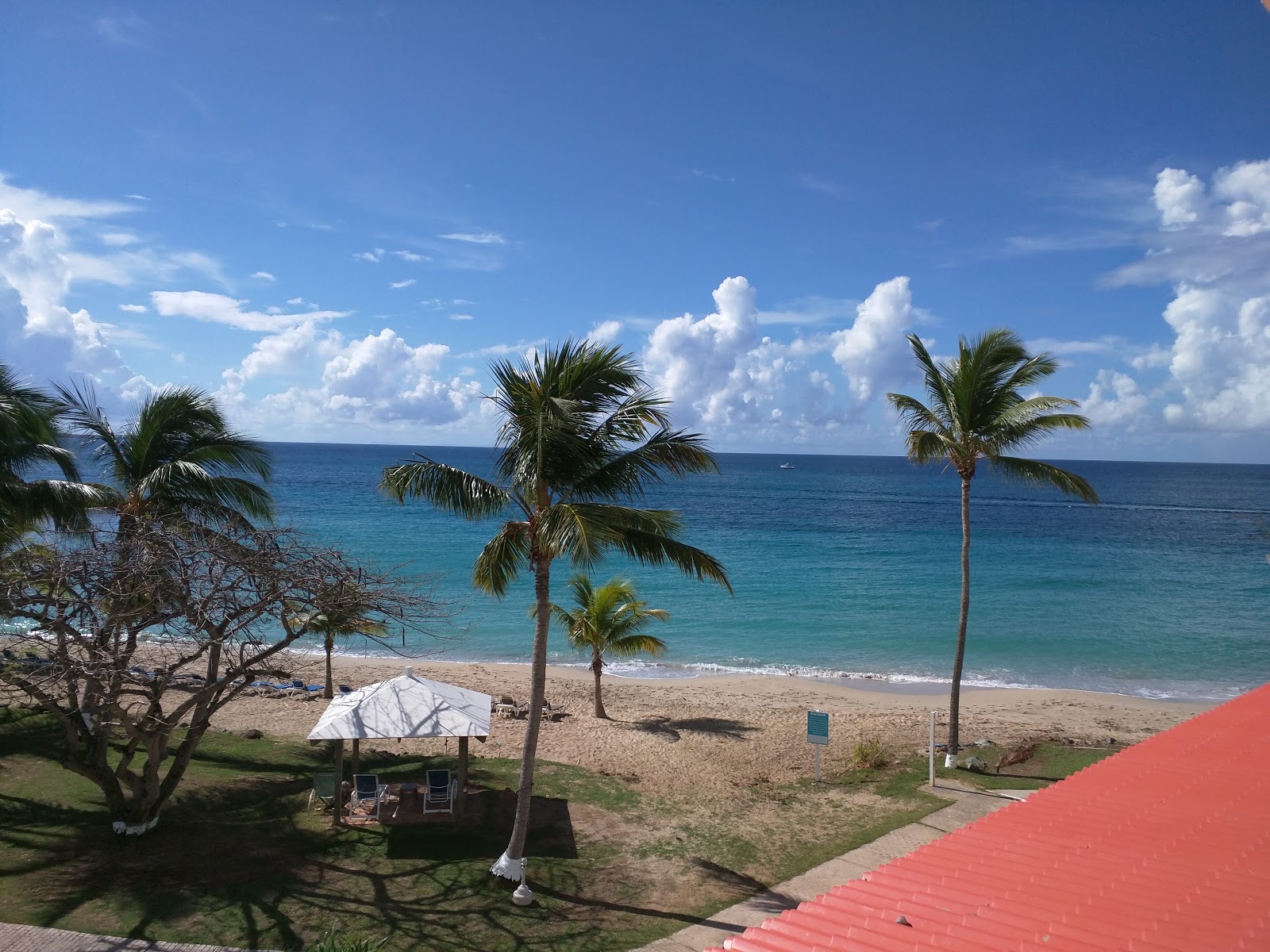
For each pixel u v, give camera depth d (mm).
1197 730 12164
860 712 23922
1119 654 33062
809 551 63469
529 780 11898
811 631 36750
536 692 11953
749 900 11531
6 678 12023
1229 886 6594
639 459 11938
